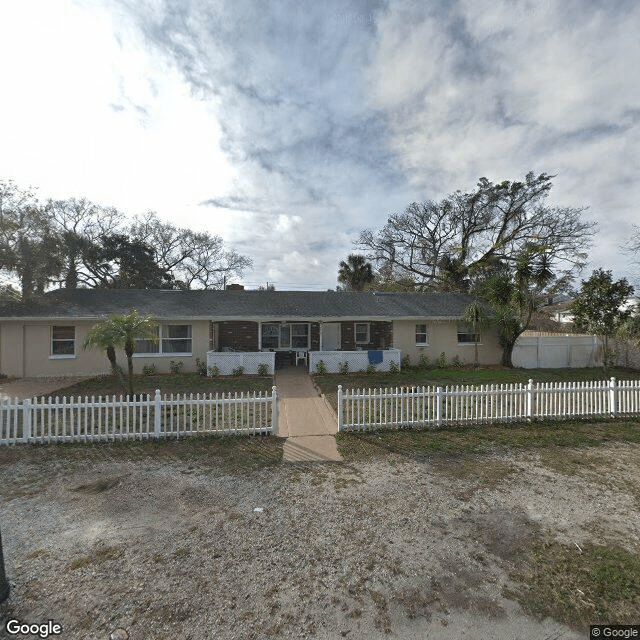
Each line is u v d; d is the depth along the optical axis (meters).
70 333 14.95
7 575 3.43
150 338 10.58
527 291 17.75
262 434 7.70
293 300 19.03
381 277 36.94
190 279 39.81
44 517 4.46
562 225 28.28
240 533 4.16
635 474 5.84
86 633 2.82
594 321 16.80
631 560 3.68
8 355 14.36
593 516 4.55
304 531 4.21
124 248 30.23
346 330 19.53
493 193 30.27
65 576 3.43
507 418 8.72
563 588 3.30
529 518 4.51
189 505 4.79
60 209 29.19
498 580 3.41
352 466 6.14
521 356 18.38
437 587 3.32
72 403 7.12
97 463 6.14
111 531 4.18
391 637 2.80
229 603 3.12
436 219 33.22
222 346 18.38
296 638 2.79
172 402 7.43
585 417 9.03
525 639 2.79
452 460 6.41
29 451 6.64
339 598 3.19
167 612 3.02
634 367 17.44
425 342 18.48
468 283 31.62
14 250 18.36
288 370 16.77
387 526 4.32
